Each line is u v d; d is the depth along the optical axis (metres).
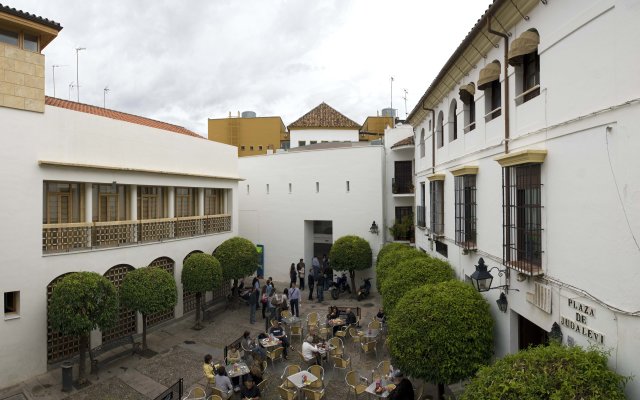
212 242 20.06
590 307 6.01
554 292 6.98
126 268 15.23
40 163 12.33
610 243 5.60
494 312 9.48
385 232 23.92
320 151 25.27
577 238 6.33
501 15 8.46
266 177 27.31
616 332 5.48
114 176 14.90
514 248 8.32
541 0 7.29
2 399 10.91
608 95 5.67
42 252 12.39
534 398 5.20
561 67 6.78
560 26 6.80
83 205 14.19
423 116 17.66
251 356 13.14
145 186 17.09
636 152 5.18
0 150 11.50
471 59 10.73
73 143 13.49
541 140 7.40
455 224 12.52
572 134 6.47
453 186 13.17
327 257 24.70
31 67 12.29
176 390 11.45
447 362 8.23
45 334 12.37
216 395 9.80
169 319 17.28
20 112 11.99
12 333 11.62
